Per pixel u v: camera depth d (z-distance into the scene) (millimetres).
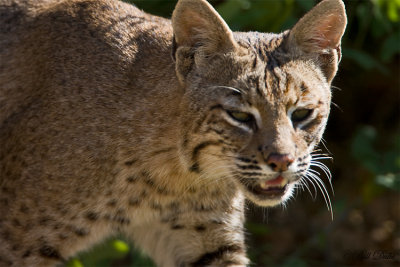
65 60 9312
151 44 9281
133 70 9133
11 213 9008
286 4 12156
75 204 8961
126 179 9055
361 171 14367
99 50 9273
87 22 9500
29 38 9719
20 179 8992
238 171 8406
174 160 9000
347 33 13578
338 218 13641
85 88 9109
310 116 8523
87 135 8953
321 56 8883
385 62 14391
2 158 9211
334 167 14820
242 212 9844
